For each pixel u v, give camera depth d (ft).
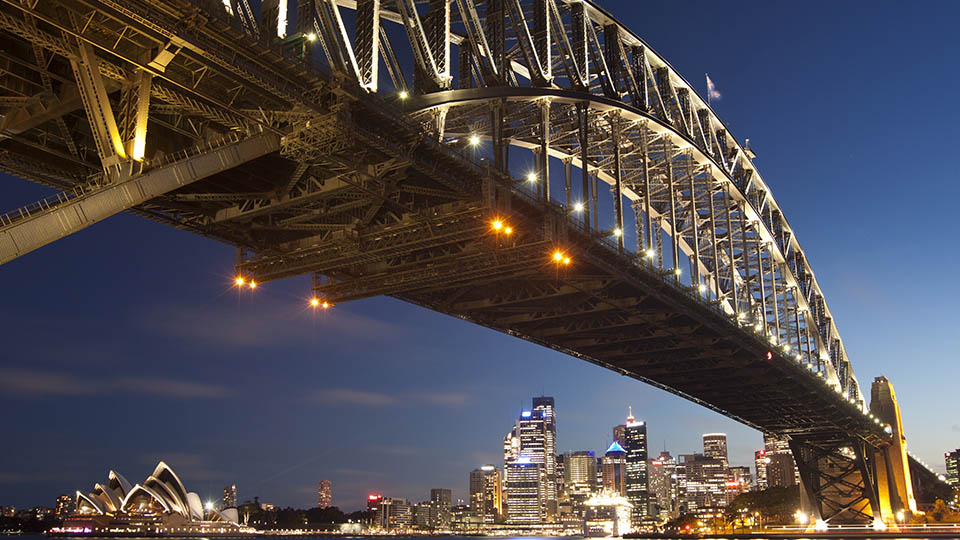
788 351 336.90
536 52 207.51
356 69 147.54
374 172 155.84
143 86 120.88
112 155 116.98
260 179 163.02
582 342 283.59
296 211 174.91
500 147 184.75
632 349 290.97
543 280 227.61
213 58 122.11
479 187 171.53
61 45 112.47
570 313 247.50
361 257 183.62
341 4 168.86
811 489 472.44
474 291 241.14
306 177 161.89
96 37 115.65
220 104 131.23
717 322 270.05
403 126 151.23
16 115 132.77
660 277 237.25
